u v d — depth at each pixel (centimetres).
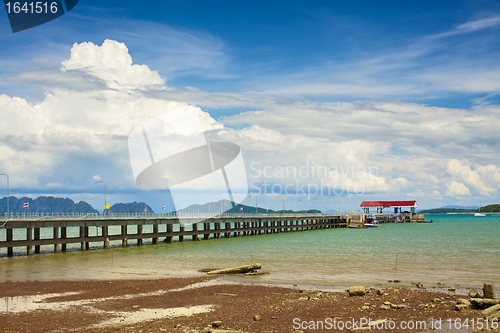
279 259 4934
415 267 4122
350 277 3503
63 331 1864
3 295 2758
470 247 6575
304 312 2166
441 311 2089
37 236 5578
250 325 1912
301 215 13550
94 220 6181
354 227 15875
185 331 1781
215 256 5312
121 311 2278
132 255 5431
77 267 4222
